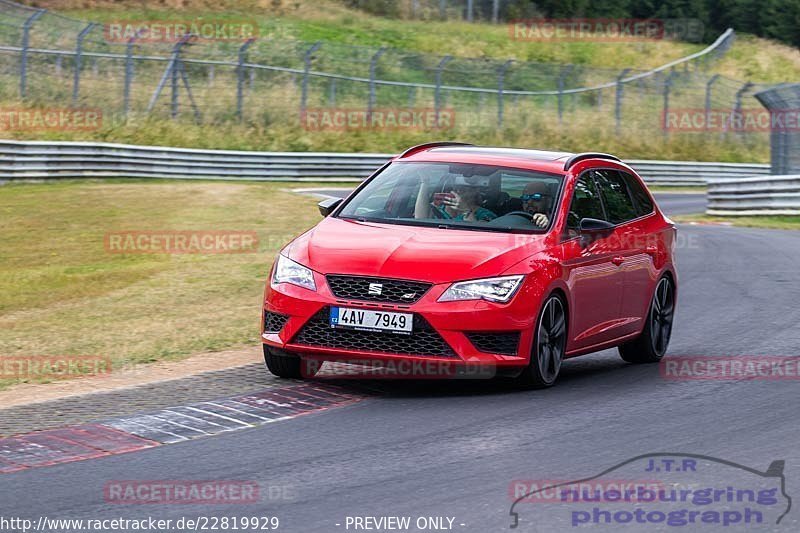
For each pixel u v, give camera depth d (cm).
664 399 2633
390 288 2547
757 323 3894
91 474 1947
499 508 1745
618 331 3050
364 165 12100
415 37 19025
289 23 17625
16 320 3997
